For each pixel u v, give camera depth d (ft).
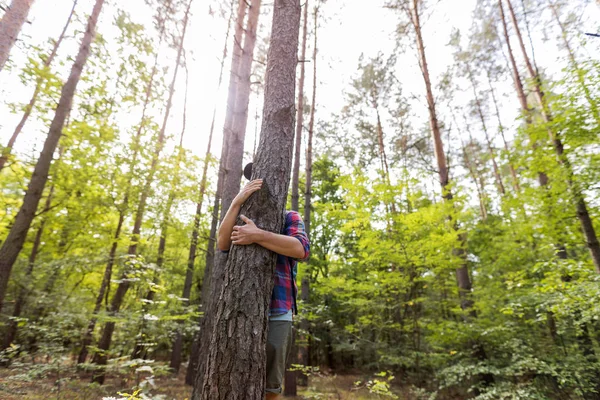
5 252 18.31
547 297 19.79
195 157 27.78
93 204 26.89
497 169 49.39
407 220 24.71
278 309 5.34
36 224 29.04
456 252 29.01
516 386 21.80
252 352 4.60
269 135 6.57
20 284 24.50
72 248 31.12
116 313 20.49
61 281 27.30
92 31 24.22
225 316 4.86
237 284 5.03
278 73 7.36
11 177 27.30
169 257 36.27
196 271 52.39
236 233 5.31
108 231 28.58
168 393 23.93
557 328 22.63
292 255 5.25
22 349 20.17
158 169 26.91
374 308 27.99
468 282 28.78
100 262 25.05
